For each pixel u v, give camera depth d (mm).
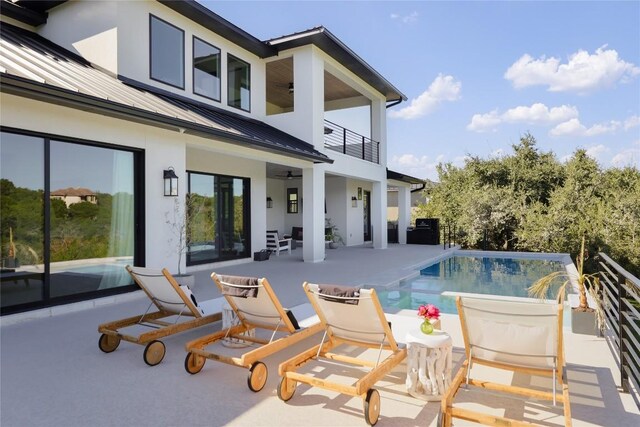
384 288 10039
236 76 13555
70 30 10312
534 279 12820
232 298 4938
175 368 4699
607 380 4355
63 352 5172
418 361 4000
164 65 10891
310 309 7191
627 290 3910
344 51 14609
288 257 15547
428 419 3617
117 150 8078
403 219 23156
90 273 7641
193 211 11383
